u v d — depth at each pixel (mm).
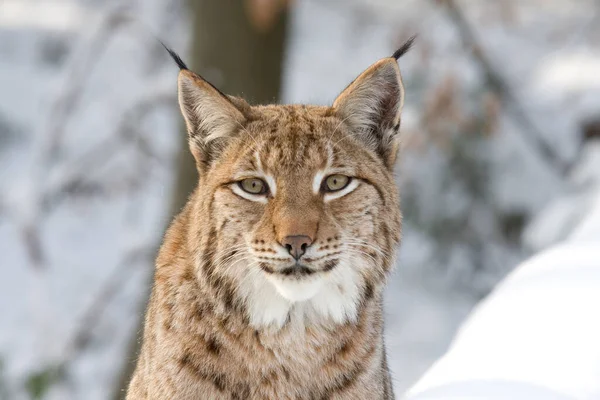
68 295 16656
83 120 18859
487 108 14320
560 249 7770
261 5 10461
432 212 15461
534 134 16844
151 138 16703
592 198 12805
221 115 5734
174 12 19344
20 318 16203
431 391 5672
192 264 5617
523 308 6633
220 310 5480
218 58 10930
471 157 15336
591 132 16906
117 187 16953
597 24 22094
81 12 25781
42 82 24141
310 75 23156
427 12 17984
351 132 5828
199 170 5863
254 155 5531
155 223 16828
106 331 15211
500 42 22375
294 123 5660
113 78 19625
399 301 15812
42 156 14953
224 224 5527
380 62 5863
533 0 24141
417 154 14602
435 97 14000
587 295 6520
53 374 13266
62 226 18750
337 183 5582
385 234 5785
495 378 5590
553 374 5445
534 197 15656
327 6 25266
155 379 5559
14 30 26109
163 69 18703
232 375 5508
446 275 16188
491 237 15664
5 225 19609
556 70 20156
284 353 5531
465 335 6594
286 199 5430
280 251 5352
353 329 5641
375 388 5742
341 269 5539
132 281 16406
